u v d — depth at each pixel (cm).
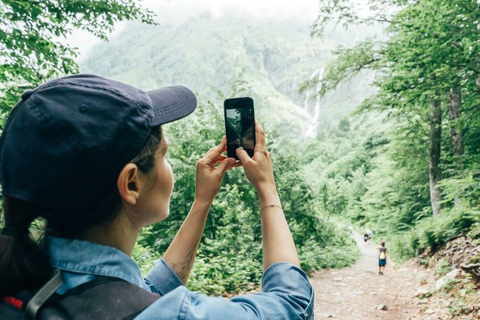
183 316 71
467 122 1273
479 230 1167
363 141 5731
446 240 1364
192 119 1379
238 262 1037
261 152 115
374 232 3456
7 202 80
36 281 75
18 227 79
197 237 120
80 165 76
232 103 128
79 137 77
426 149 2186
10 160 79
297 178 1700
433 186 1859
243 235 1188
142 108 85
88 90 82
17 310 73
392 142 2416
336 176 5647
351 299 1002
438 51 988
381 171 3008
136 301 73
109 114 80
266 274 93
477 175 1359
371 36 1673
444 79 1071
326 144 8256
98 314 71
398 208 2606
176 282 116
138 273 83
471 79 1083
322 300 994
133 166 81
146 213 89
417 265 1495
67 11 585
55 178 76
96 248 79
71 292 74
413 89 1130
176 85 101
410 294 1028
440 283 958
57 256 79
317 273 1529
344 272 1591
